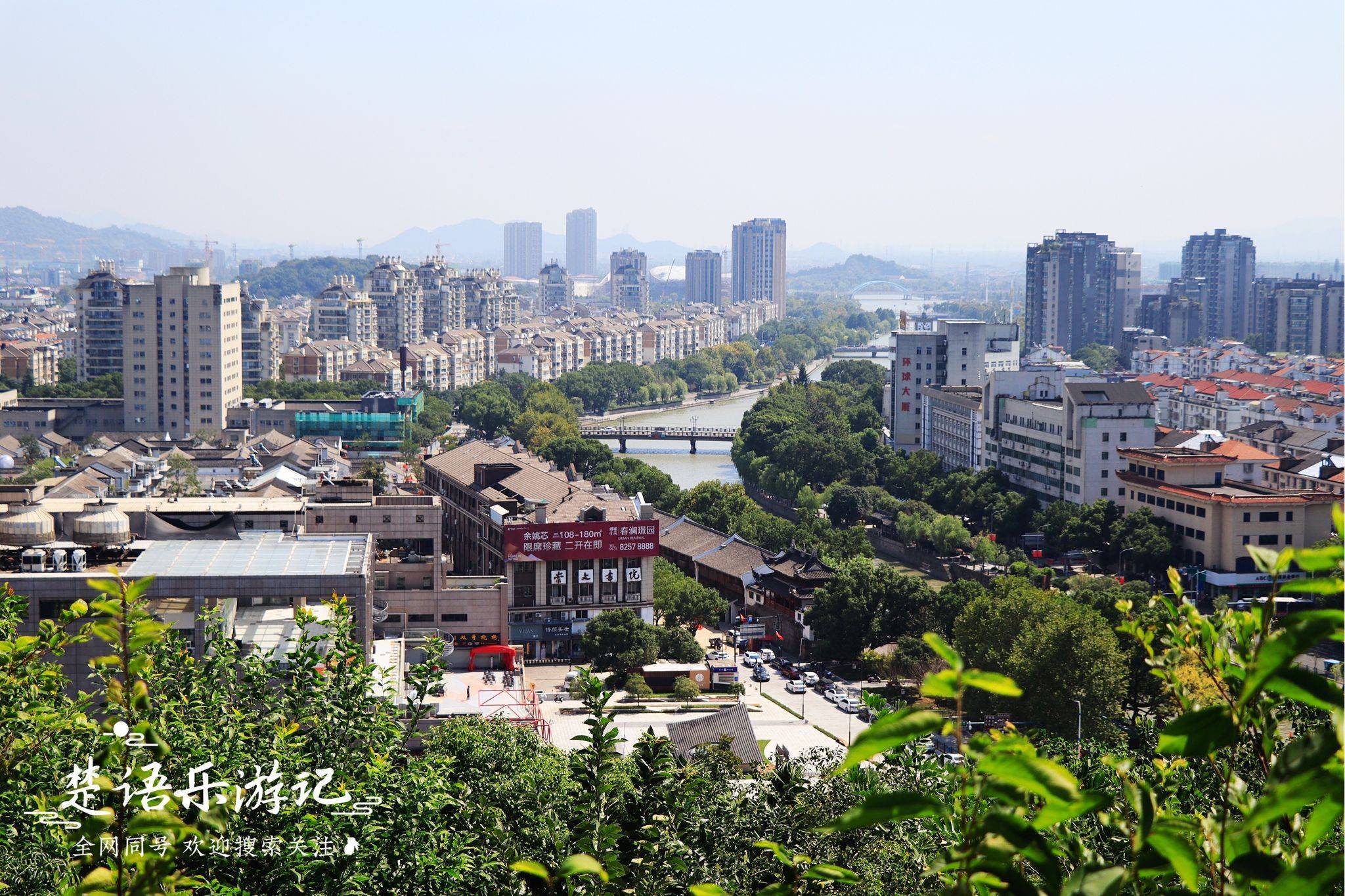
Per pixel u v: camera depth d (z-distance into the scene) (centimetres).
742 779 8094
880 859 4825
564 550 18775
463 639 17475
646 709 16262
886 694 17125
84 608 3084
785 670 18450
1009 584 17212
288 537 14025
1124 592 18800
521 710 14562
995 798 1450
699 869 4162
